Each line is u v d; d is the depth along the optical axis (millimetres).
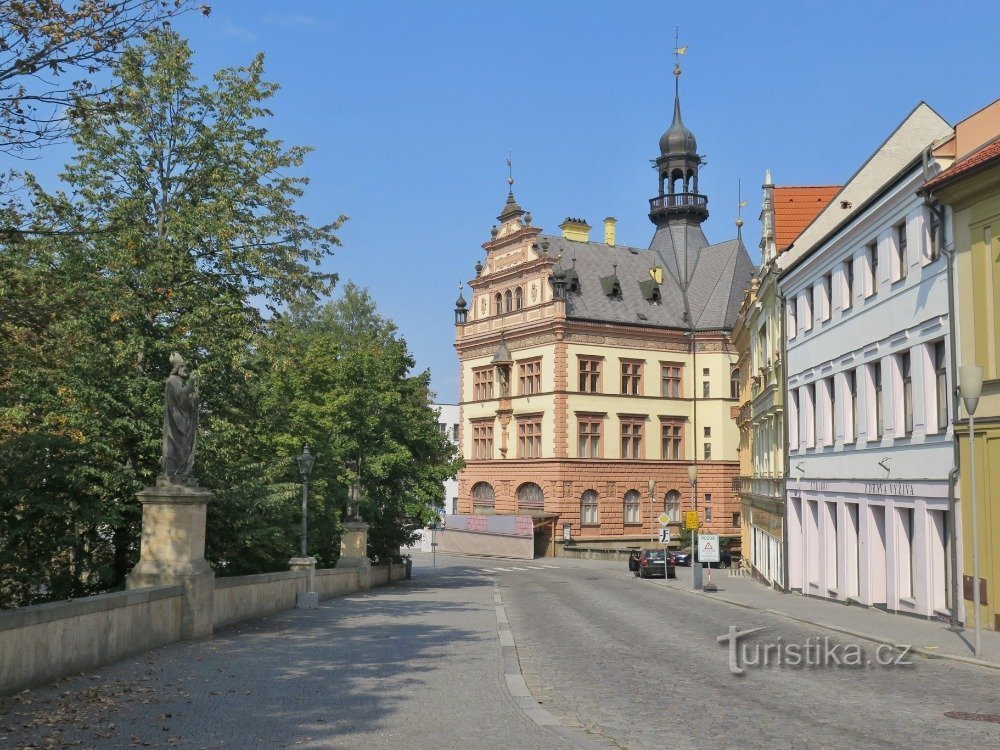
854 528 28984
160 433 23062
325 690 12375
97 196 23984
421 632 19828
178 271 23750
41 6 11609
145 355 23562
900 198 24812
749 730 10414
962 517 21328
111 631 14062
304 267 26250
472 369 78688
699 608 28641
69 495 22734
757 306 42125
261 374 25578
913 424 24188
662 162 80500
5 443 21891
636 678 14336
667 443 73750
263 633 18844
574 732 10055
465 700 11844
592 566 61312
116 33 12195
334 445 38469
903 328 24750
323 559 37250
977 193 20703
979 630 16281
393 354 44719
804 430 33531
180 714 10625
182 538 16922
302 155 26547
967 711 11547
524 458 72312
